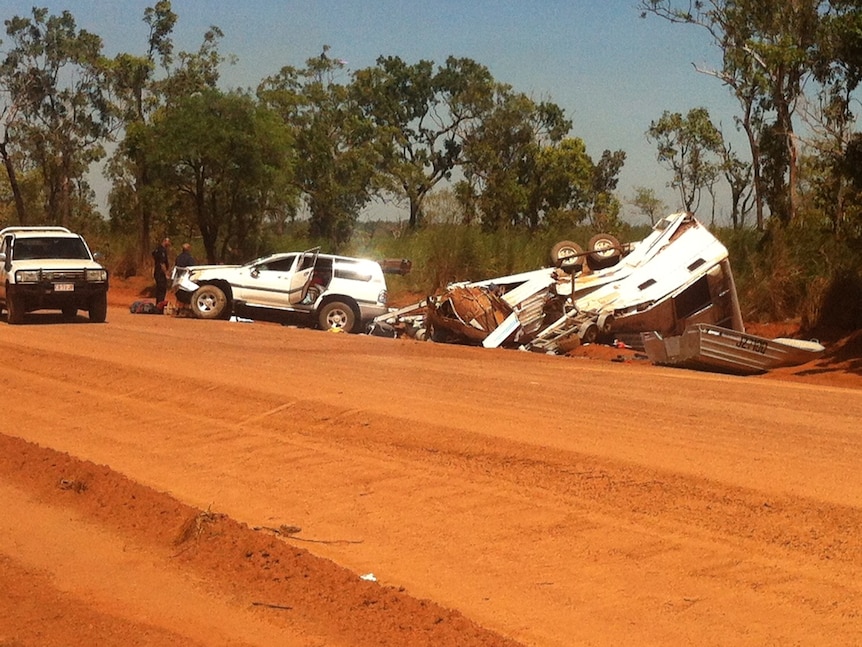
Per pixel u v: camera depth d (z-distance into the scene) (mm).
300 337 21703
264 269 26797
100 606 6836
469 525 8195
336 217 56469
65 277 24016
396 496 8977
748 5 32719
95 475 9852
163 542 8227
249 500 9258
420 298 32625
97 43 51000
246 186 39375
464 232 33969
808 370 19969
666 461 9297
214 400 12945
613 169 67500
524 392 13531
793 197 31922
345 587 6875
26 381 15273
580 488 8742
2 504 9445
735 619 6324
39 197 64438
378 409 11711
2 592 7059
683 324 23188
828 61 26312
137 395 13820
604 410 12172
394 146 62969
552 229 35938
